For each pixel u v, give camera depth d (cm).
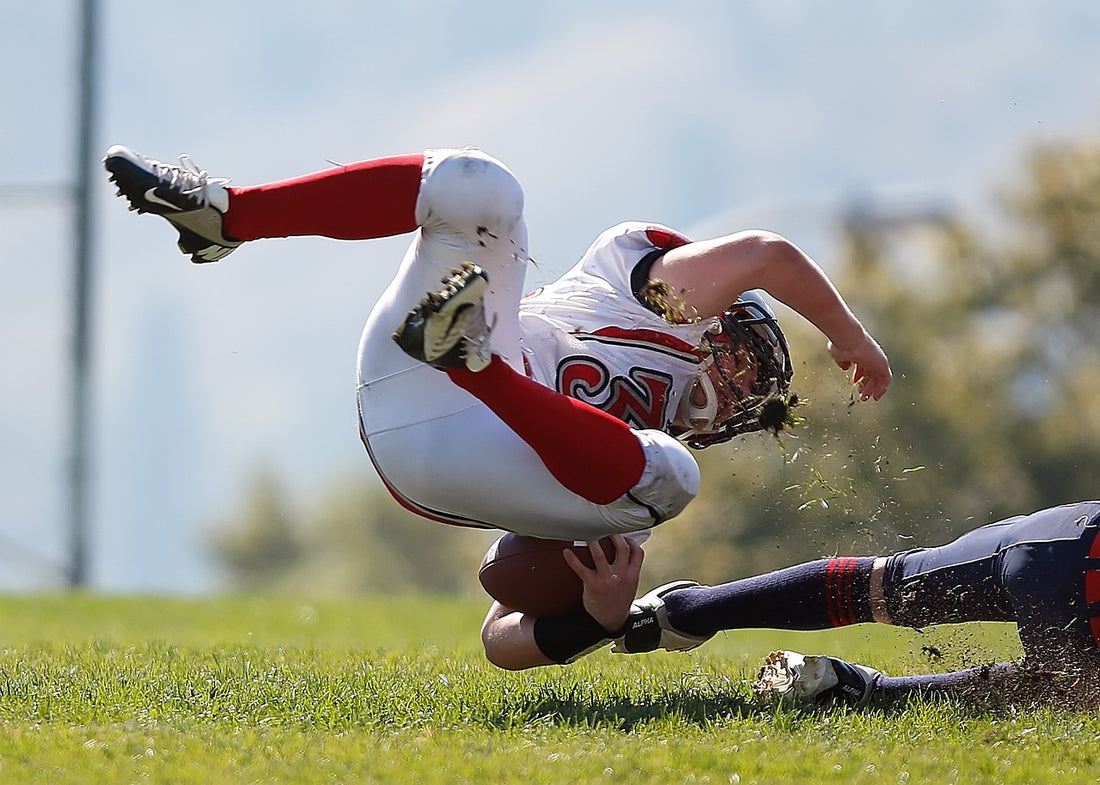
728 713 1488
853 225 9906
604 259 1534
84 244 6053
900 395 9450
